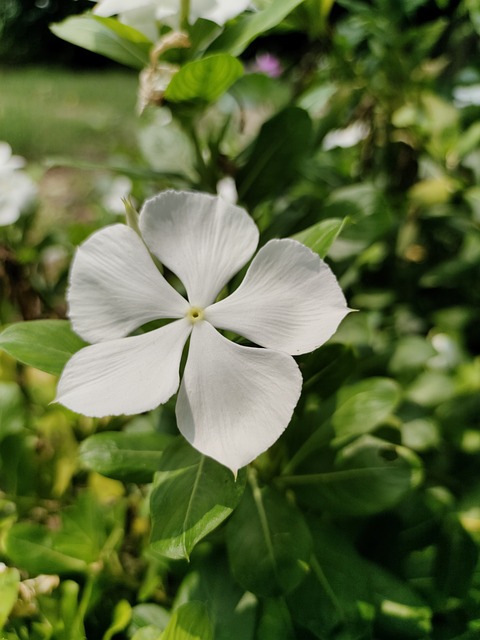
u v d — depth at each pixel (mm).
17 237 186
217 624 109
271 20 113
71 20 129
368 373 154
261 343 89
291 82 230
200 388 88
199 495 94
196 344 90
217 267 92
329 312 87
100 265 91
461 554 119
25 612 111
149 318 92
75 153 660
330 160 186
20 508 133
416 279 204
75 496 139
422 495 127
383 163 206
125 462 110
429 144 187
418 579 120
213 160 140
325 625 106
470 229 191
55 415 139
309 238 102
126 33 121
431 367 165
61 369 101
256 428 85
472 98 201
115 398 86
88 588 111
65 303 195
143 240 93
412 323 193
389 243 196
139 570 134
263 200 143
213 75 112
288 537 106
